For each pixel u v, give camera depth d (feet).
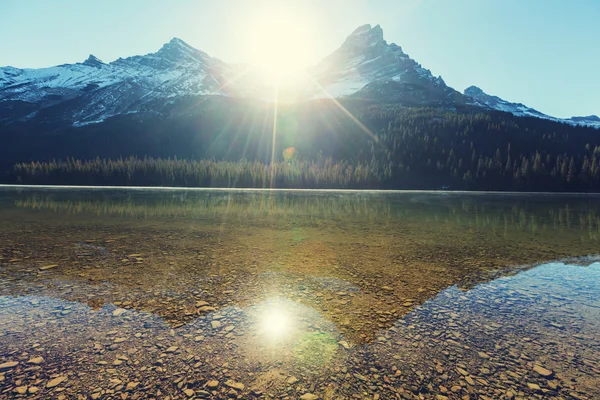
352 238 60.23
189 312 26.16
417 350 21.06
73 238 55.52
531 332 23.66
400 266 41.01
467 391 16.98
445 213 115.34
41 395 15.96
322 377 18.11
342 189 438.40
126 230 65.16
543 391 16.98
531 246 54.34
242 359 19.69
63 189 290.35
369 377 18.16
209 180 432.25
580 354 20.70
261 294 30.50
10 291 29.99
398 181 457.27
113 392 16.33
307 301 29.07
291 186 438.40
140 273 36.06
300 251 48.65
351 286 33.22
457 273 38.24
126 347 20.63
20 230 62.95
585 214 115.44
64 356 19.45
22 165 463.01
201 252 46.78
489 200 212.23
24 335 21.89
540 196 291.17
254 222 82.07
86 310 26.12
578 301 29.76
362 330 23.72
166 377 17.69
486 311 27.40
